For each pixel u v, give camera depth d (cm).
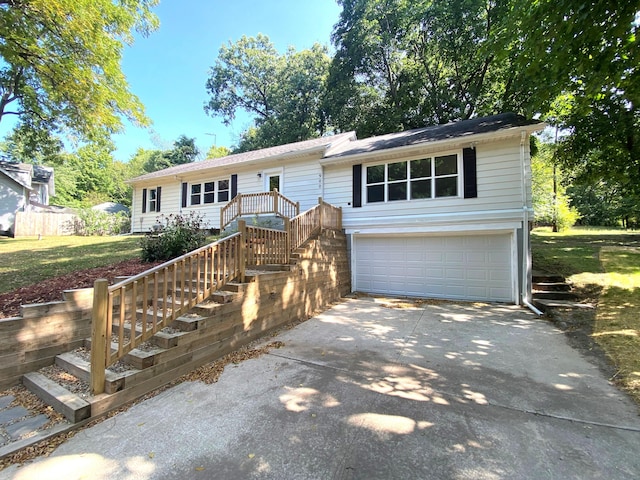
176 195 1561
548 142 1545
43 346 379
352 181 1070
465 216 879
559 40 436
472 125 1023
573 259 971
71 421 280
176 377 374
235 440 258
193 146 3962
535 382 363
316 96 2597
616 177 1080
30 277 614
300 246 740
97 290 308
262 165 1291
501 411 300
